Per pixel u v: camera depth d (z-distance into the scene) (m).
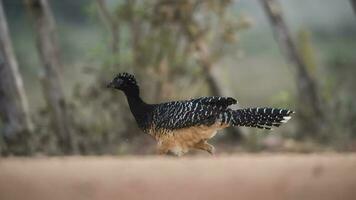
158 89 41.53
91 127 39.03
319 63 55.62
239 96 63.66
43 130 36.88
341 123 41.62
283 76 69.06
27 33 77.88
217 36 42.31
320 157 20.20
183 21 41.34
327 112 42.47
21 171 18.50
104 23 42.47
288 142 39.81
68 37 72.50
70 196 16.98
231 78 68.06
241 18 42.41
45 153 36.16
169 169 18.45
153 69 41.22
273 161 19.45
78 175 18.05
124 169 18.61
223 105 22.77
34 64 68.12
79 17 84.38
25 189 17.25
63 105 37.22
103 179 17.64
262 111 22.61
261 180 17.41
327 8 85.94
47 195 17.02
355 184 17.08
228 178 17.52
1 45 36.09
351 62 52.50
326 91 43.25
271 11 43.97
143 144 39.38
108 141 38.94
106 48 41.72
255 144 39.72
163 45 41.28
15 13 81.75
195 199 16.55
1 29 36.12
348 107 42.00
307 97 43.12
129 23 41.75
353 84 46.81
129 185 17.28
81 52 69.50
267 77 68.94
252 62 73.50
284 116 22.55
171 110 23.16
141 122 24.08
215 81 42.50
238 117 22.56
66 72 56.88
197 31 41.59
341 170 18.03
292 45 43.81
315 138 41.16
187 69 41.97
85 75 55.47
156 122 23.41
